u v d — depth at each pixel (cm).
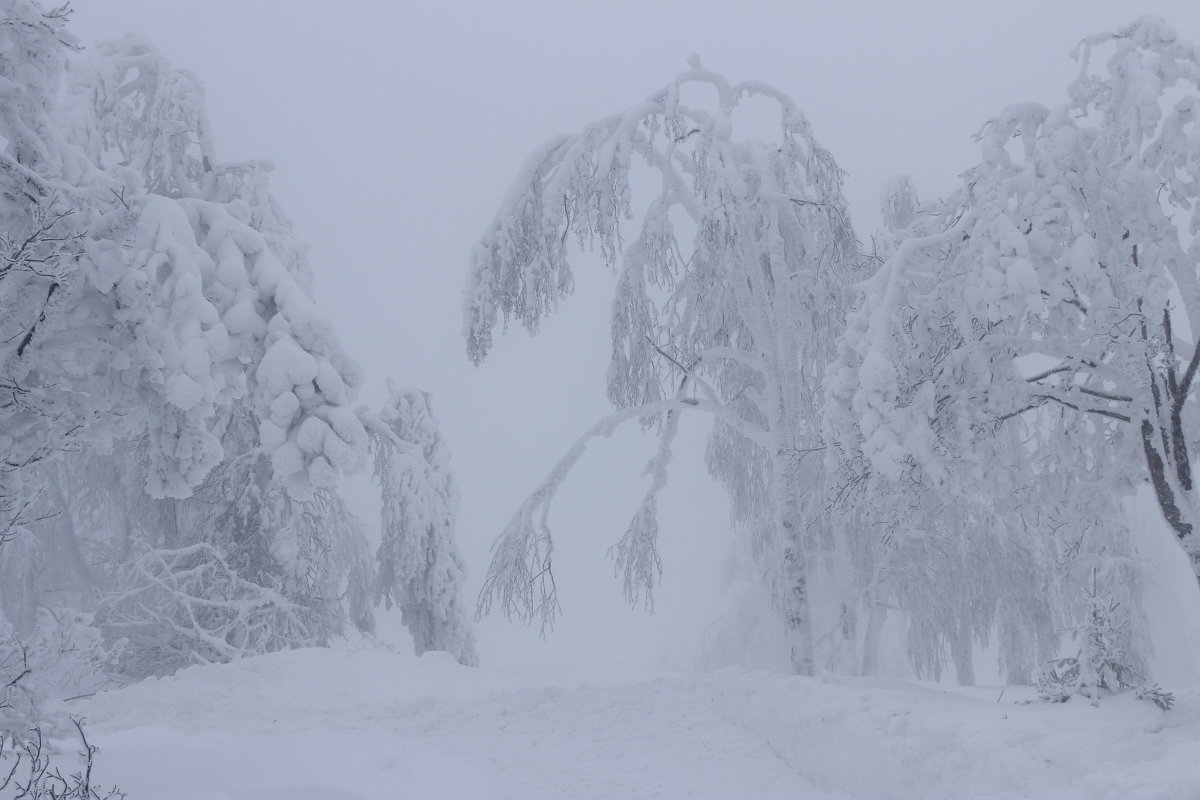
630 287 1700
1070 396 1289
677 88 1648
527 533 1650
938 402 1257
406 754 900
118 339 889
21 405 799
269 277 1040
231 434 2273
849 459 1272
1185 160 1203
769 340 1641
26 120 870
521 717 1204
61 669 877
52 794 614
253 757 807
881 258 1628
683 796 870
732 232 1493
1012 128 1316
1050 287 1178
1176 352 1262
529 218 1692
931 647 2236
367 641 2158
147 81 2158
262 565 2234
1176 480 1192
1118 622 898
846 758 865
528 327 1692
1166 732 755
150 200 995
